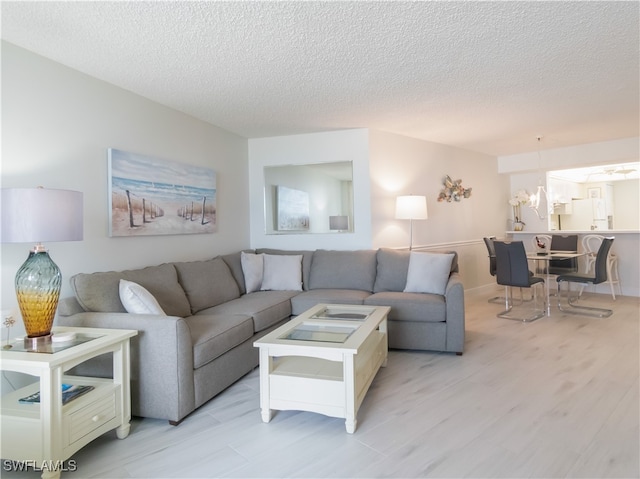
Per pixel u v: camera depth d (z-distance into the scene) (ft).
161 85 10.01
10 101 7.59
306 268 13.96
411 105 12.17
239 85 10.15
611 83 10.70
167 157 11.66
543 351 10.77
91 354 6.17
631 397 7.80
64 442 5.69
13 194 6.15
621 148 17.80
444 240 18.08
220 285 11.55
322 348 6.84
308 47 8.14
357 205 14.89
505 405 7.61
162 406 7.14
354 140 14.89
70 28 7.14
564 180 26.35
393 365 10.08
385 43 8.05
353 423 6.72
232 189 14.89
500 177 22.16
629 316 14.39
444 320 10.74
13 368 5.61
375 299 11.36
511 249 14.61
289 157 15.58
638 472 5.48
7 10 6.51
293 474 5.65
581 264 19.54
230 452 6.26
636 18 7.34
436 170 17.71
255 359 9.89
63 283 8.54
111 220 9.61
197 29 7.29
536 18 7.25
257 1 6.43
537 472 5.53
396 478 5.49
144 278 9.27
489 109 12.79
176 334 7.11
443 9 6.86
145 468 5.87
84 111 9.09
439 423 6.99
